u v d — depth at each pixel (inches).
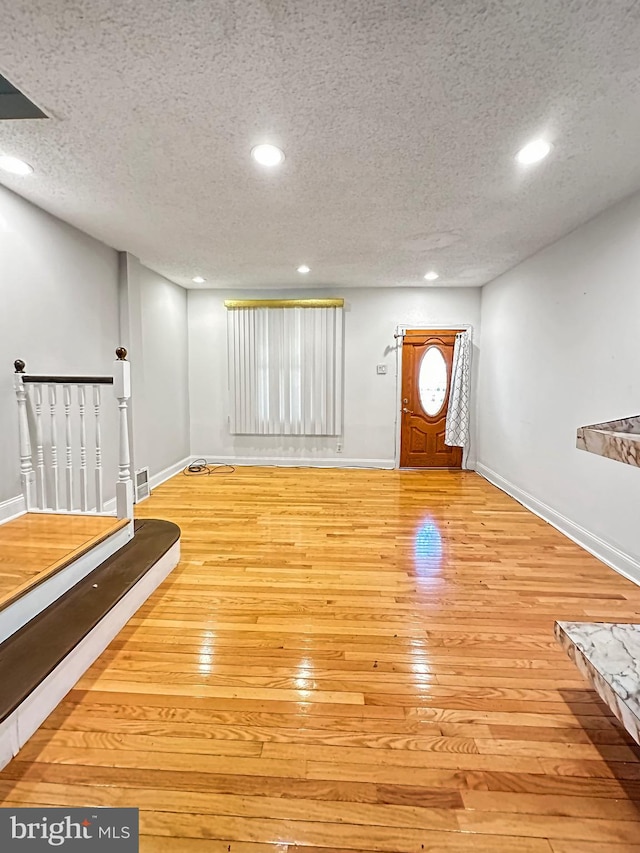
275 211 111.7
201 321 215.8
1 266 97.1
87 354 129.6
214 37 53.8
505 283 175.5
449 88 63.8
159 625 77.9
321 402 214.1
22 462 99.7
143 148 80.7
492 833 42.6
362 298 209.3
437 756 51.1
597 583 94.7
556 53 56.7
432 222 119.5
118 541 94.3
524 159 84.9
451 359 209.5
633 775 48.8
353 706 58.9
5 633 62.2
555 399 133.8
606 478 106.7
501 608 84.3
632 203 99.8
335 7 49.8
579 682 64.1
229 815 44.0
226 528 128.3
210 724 55.5
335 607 84.4
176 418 203.3
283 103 67.4
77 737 53.1
